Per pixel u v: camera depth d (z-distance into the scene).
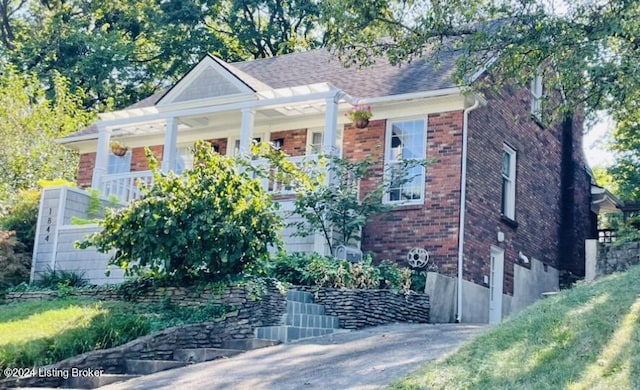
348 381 9.55
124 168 23.97
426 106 18.94
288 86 21.80
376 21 16.20
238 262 14.12
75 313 13.43
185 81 20.20
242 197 14.34
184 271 14.05
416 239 18.31
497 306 19.31
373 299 14.86
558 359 8.69
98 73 36.03
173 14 37.47
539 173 22.17
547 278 22.05
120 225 13.95
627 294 10.41
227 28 39.72
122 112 21.05
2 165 26.39
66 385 10.93
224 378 10.41
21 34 39.28
